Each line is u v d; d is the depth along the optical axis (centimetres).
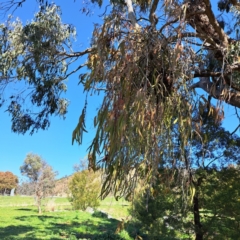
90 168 229
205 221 599
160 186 282
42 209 2041
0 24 625
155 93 216
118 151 205
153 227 619
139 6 436
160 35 228
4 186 3600
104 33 242
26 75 663
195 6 324
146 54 219
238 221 569
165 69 225
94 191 1852
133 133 204
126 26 247
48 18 603
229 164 610
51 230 1134
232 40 377
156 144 206
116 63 226
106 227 1238
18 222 1345
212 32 366
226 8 515
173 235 616
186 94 222
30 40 602
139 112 204
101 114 220
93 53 264
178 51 219
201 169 512
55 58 634
